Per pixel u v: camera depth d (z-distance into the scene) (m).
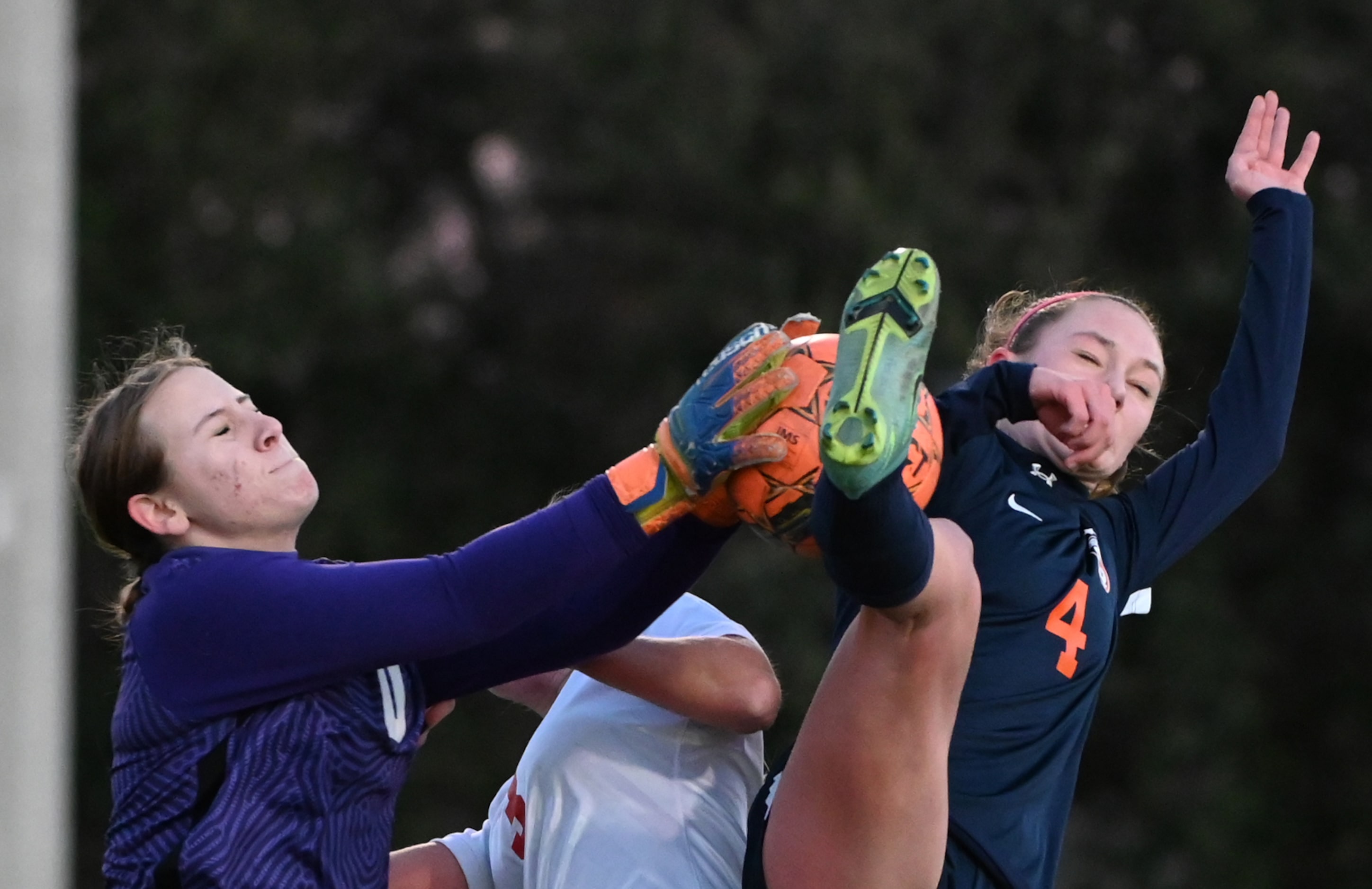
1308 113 57.88
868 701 12.05
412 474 55.59
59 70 11.66
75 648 47.50
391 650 12.20
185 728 12.26
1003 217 55.22
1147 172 58.53
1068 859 53.19
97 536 13.23
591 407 56.56
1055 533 13.85
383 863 12.91
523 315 57.38
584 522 12.31
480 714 49.81
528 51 57.09
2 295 11.21
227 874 11.98
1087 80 57.53
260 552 12.60
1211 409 15.52
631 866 13.38
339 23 56.03
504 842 14.74
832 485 10.94
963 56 56.19
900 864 12.36
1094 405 13.02
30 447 11.21
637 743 13.91
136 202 51.91
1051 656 13.45
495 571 12.22
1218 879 53.78
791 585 47.38
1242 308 15.77
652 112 54.84
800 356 12.48
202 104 52.88
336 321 53.66
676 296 54.12
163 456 12.70
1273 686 58.03
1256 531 59.50
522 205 58.12
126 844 12.33
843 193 51.84
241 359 51.31
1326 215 56.91
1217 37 57.47
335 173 55.53
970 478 13.76
